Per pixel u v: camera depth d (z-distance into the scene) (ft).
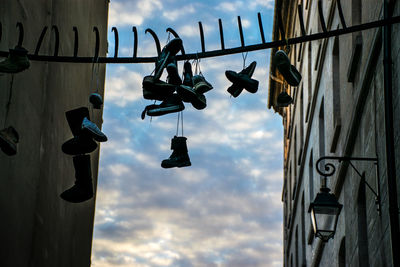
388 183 36.99
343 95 57.98
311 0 86.28
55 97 51.24
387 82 38.63
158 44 31.96
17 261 42.70
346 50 56.90
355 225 49.60
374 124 43.93
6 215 40.04
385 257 39.68
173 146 36.83
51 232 51.19
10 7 39.75
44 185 48.52
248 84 31.81
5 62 30.63
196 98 32.24
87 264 66.95
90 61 31.14
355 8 53.72
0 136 31.12
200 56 30.99
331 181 61.98
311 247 77.05
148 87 32.19
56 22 51.11
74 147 34.88
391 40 40.24
